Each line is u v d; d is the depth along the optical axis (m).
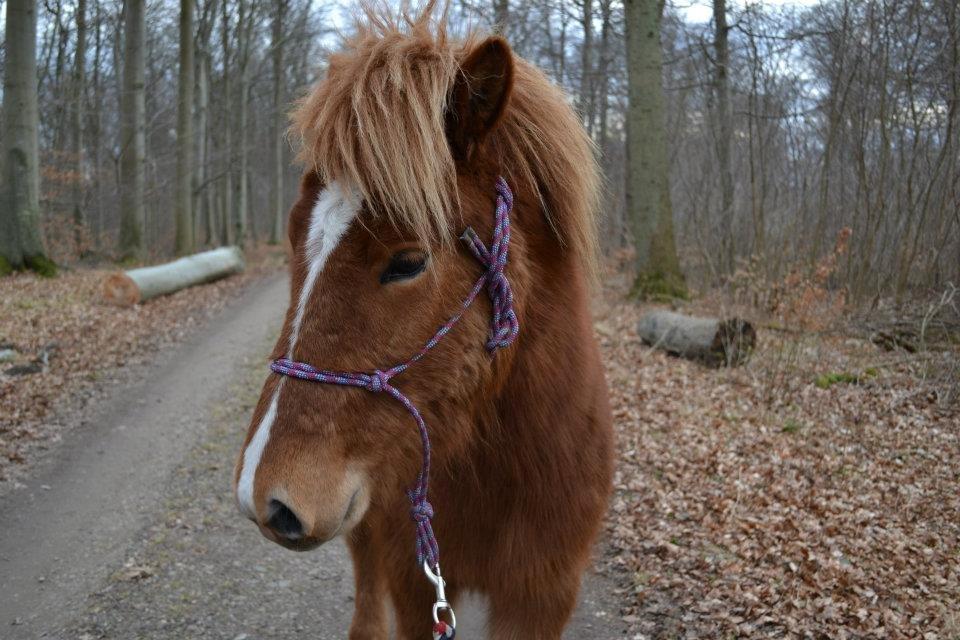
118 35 22.73
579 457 2.13
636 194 12.30
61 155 19.41
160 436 6.77
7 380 7.75
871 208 11.46
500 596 2.15
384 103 1.60
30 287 12.67
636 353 9.00
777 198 12.98
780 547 4.18
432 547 1.76
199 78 24.53
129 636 3.67
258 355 10.03
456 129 1.72
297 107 2.18
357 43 1.96
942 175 10.52
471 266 1.73
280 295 15.84
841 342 8.65
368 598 3.13
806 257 10.67
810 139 14.05
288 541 1.56
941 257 9.63
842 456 5.58
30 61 13.93
